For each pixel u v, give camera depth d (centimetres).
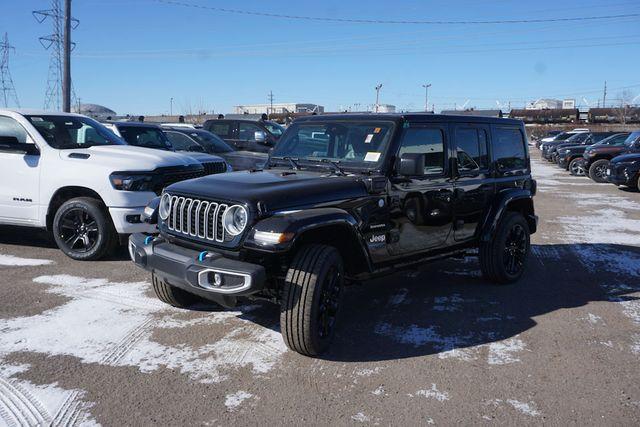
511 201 649
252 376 403
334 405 366
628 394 387
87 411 352
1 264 684
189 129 1241
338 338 476
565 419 354
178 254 428
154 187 698
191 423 341
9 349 439
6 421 339
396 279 665
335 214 424
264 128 1344
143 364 419
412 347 461
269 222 397
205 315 522
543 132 5503
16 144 714
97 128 830
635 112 5806
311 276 408
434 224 547
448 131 560
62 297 564
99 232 687
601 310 563
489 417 355
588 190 1725
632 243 902
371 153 499
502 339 482
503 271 632
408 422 347
